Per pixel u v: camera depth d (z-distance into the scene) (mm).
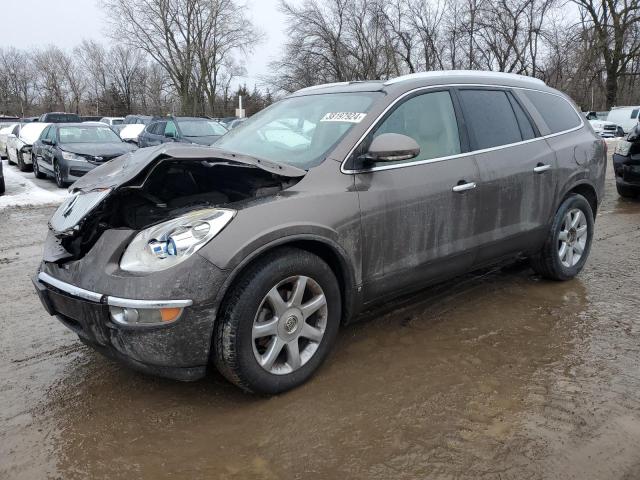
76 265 2852
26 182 13719
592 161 4766
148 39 48688
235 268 2664
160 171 3299
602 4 34969
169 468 2432
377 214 3234
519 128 4234
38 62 77000
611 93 37219
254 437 2631
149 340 2600
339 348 3525
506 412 2770
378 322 3922
